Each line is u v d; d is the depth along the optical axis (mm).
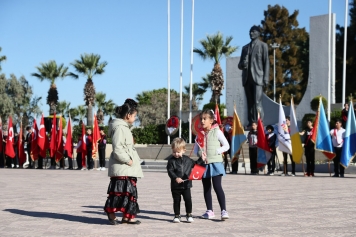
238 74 42812
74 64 61906
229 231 8094
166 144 38562
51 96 62312
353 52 55438
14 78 64500
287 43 72312
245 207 11023
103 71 62406
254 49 31281
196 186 16641
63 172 26297
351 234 7758
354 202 11906
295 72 70188
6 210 10703
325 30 36688
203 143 9406
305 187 16016
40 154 30797
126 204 8727
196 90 70875
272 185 16828
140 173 8820
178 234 7844
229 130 25062
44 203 11969
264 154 22969
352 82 56250
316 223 8828
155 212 10367
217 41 53969
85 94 61844
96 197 13352
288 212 10211
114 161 8742
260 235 7695
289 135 22625
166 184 17641
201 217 9656
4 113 62406
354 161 25766
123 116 8938
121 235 7754
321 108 21484
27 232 8047
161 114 74062
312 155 21750
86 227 8531
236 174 23719
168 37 36469
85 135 29391
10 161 32906
